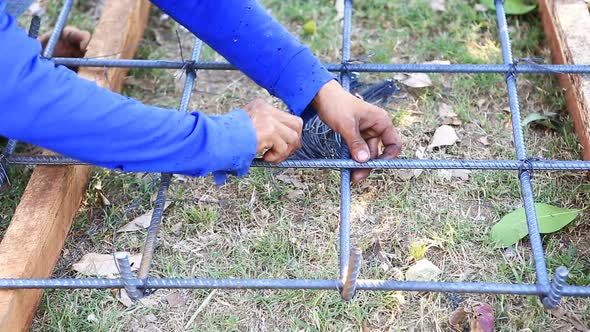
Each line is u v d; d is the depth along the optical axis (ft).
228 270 5.24
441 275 5.13
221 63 5.92
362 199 5.65
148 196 5.76
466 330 4.81
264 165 4.91
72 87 3.87
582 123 5.78
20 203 5.20
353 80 6.08
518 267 5.13
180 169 4.29
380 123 5.07
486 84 6.47
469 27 7.07
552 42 6.59
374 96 6.21
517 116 5.42
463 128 6.19
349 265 4.10
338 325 4.87
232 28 4.91
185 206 5.66
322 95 4.97
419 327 4.85
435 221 5.49
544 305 4.37
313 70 4.99
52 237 5.19
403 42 7.01
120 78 6.61
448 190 5.69
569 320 4.81
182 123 4.21
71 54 6.77
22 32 3.78
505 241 5.26
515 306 4.91
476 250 5.28
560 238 5.34
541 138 6.08
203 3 4.86
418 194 5.67
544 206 5.39
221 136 4.34
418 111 6.34
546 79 6.50
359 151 4.91
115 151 4.06
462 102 6.36
